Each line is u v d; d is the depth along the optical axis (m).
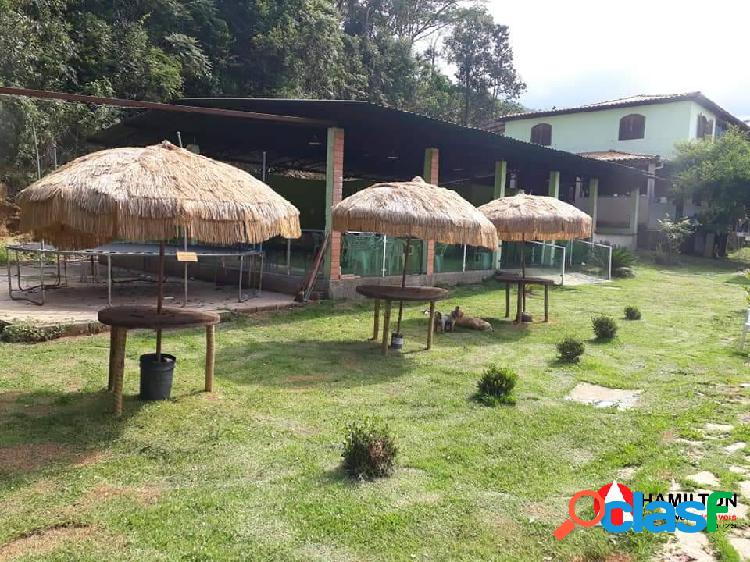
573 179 22.11
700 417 5.39
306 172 21.62
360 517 3.38
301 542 3.11
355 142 14.23
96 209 4.12
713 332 9.96
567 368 7.23
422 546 3.12
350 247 11.54
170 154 4.83
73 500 3.53
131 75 18.47
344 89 27.30
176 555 2.97
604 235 21.86
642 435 4.91
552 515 3.49
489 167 18.39
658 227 24.69
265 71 23.14
